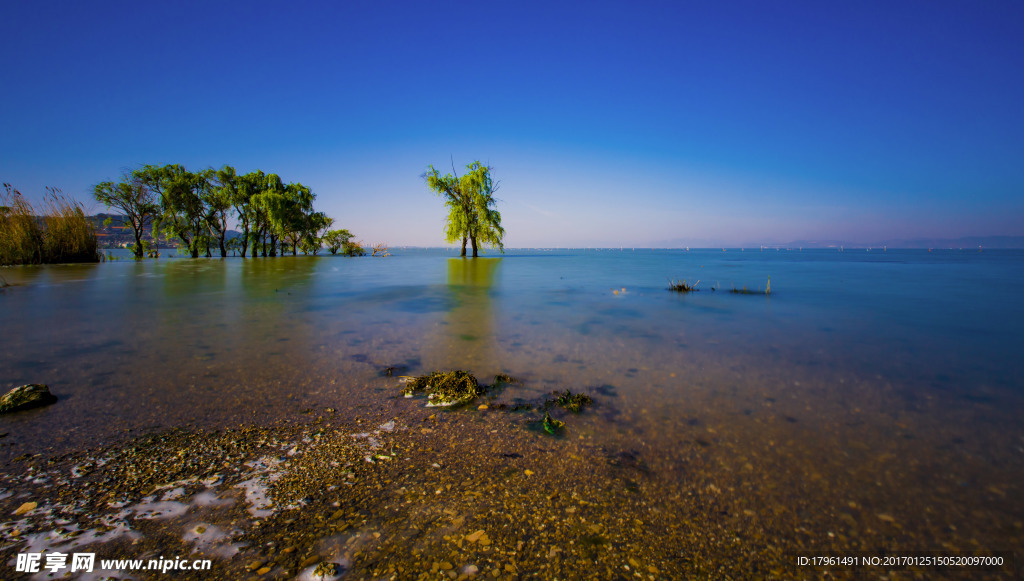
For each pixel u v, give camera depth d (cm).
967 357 639
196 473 303
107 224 3572
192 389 474
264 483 292
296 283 1758
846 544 237
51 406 420
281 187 4475
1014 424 399
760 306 1184
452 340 736
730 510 266
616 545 235
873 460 330
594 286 1750
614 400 454
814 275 2517
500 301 1262
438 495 281
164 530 240
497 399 457
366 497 278
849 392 484
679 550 232
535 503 272
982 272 2850
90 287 1516
